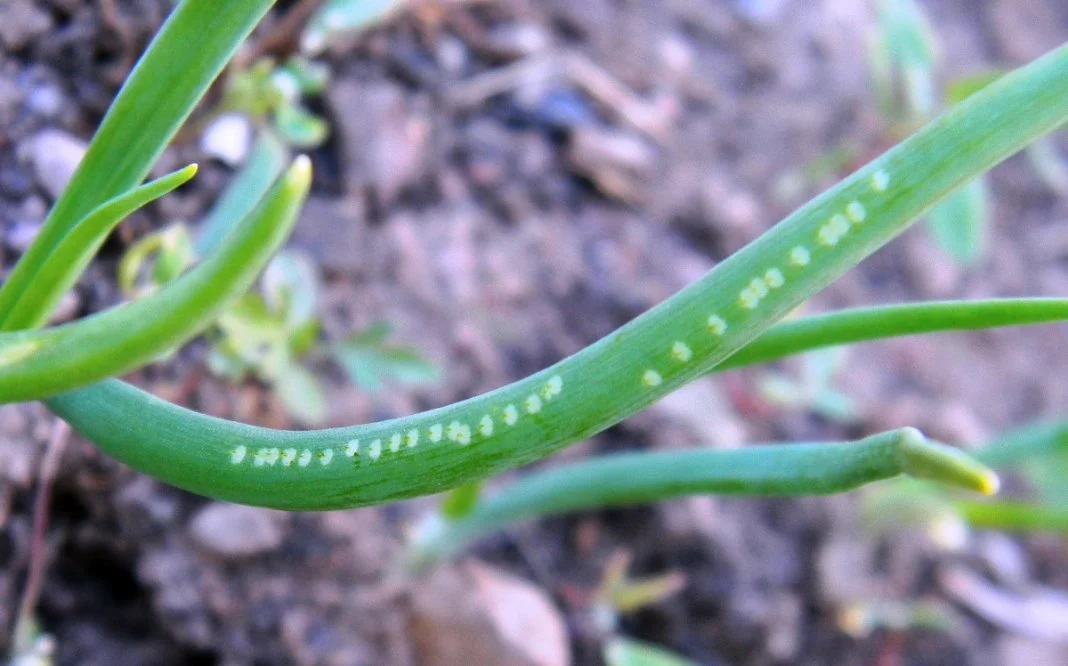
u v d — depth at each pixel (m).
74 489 0.10
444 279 0.13
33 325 0.07
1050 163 0.19
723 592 0.13
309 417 0.10
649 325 0.05
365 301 0.13
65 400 0.06
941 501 0.14
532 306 0.14
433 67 0.14
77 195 0.07
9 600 0.10
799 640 0.14
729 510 0.14
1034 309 0.06
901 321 0.07
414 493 0.05
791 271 0.05
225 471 0.06
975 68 0.20
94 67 0.10
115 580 0.11
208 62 0.06
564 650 0.12
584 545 0.13
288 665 0.11
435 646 0.11
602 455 0.13
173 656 0.11
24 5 0.10
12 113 0.10
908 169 0.05
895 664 0.14
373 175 0.13
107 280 0.10
